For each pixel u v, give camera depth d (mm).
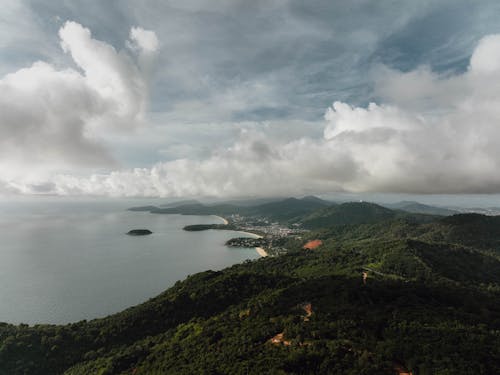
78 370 92000
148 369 79625
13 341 100688
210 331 92062
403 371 59438
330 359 59969
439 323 78188
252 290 139125
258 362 62969
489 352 62625
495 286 153875
